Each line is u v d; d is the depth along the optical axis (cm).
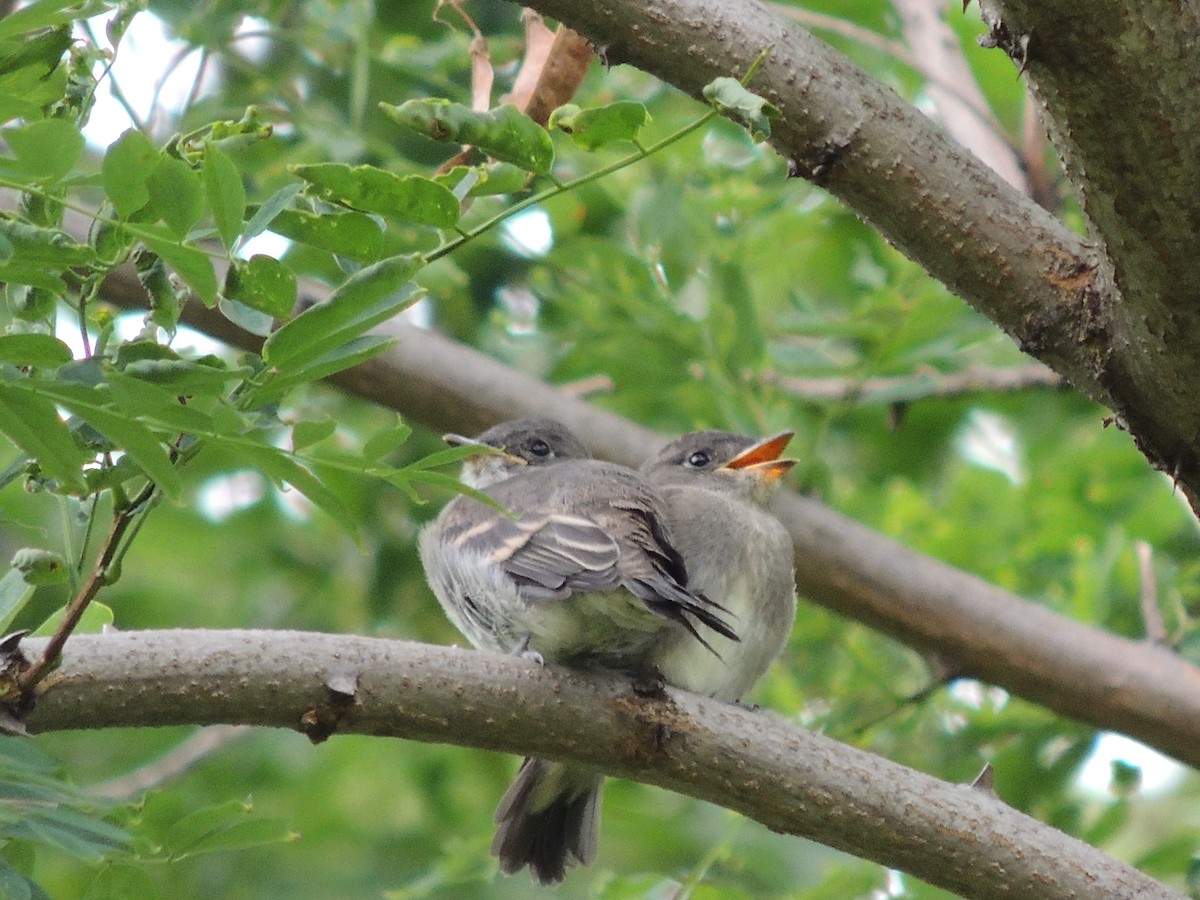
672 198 1130
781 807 670
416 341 1059
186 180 454
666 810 1241
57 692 588
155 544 1452
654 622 830
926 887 971
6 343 461
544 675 664
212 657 610
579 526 838
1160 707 987
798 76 606
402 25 1169
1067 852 661
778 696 1162
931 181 606
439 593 945
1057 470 1270
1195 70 498
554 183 539
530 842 919
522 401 1070
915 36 1244
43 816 513
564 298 1193
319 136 1035
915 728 1116
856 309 1198
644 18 606
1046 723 1109
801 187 1184
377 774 1474
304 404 1180
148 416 471
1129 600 1141
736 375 1153
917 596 1018
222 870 1402
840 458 1388
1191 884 1028
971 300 614
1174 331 556
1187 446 591
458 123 520
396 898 1170
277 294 497
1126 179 522
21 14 469
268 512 1447
